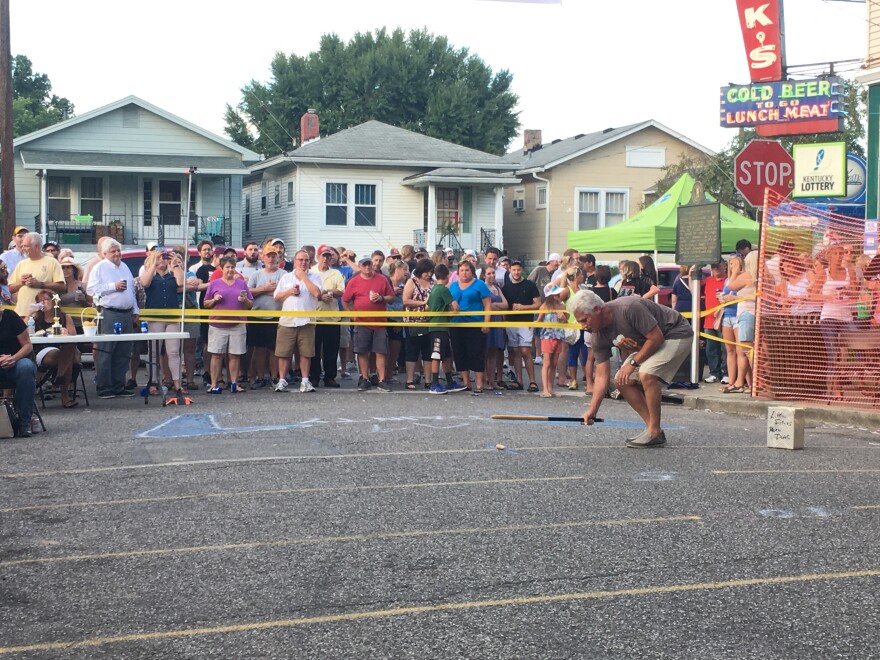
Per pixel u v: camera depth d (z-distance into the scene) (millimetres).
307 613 4977
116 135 35000
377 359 14617
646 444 9547
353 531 6441
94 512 6930
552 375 14086
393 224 37031
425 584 5406
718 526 6602
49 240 33719
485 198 37188
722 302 14055
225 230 35719
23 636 4699
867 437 10703
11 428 9984
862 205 17594
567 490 7617
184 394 13141
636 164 39094
